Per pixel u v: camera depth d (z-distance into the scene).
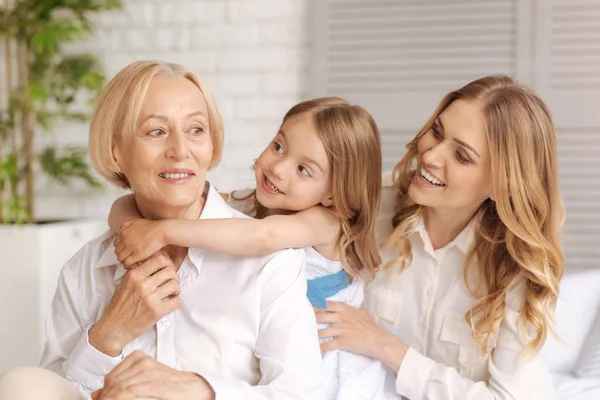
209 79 3.32
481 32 3.06
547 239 1.55
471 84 1.54
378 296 1.67
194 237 1.25
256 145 3.29
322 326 1.51
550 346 1.95
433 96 3.11
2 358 2.82
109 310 1.27
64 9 3.39
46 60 3.30
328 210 1.50
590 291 2.00
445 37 3.09
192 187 1.25
